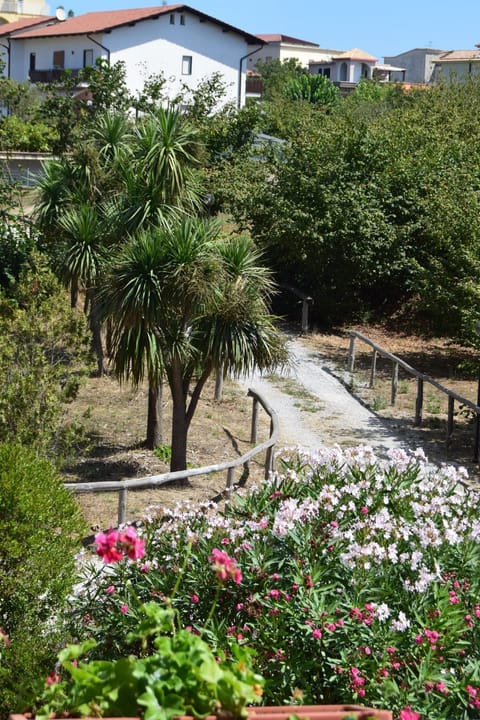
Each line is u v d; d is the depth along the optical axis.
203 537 5.91
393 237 19.92
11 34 57.19
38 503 5.95
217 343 11.01
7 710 5.18
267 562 5.41
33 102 35.50
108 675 2.80
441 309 17.77
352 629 4.91
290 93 54.69
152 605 3.20
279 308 22.33
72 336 10.73
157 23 50.22
